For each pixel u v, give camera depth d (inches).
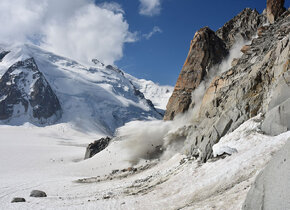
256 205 410.0
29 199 1526.8
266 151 845.8
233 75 1859.0
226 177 836.0
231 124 1282.0
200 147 1325.0
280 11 2869.1
